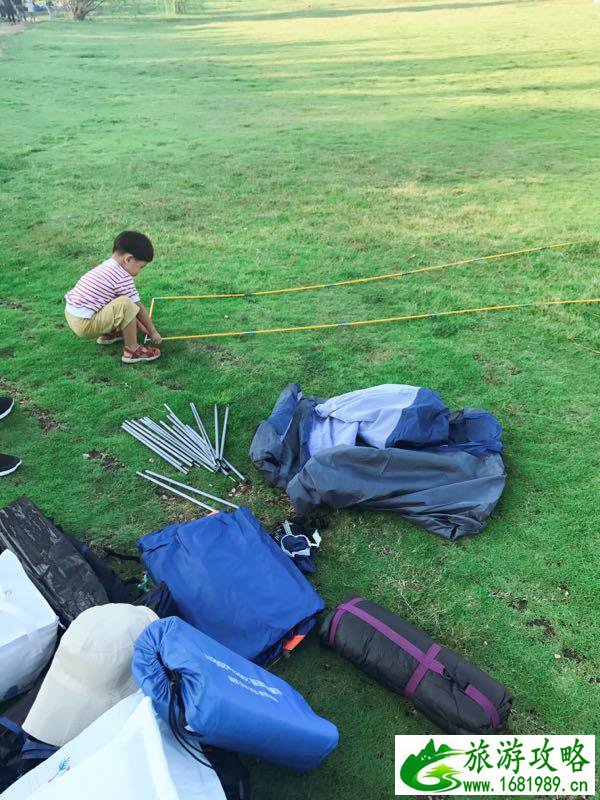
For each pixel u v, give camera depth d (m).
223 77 20.94
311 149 12.30
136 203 9.33
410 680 2.76
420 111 15.60
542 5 38.69
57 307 6.30
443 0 47.72
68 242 7.88
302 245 7.86
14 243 7.87
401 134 13.42
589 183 10.22
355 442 4.10
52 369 5.27
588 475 4.16
